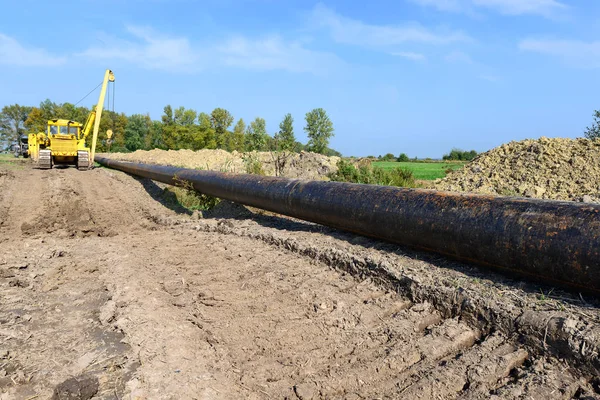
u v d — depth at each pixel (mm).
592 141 11742
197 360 3711
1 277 6273
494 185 11789
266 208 9070
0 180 17375
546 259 4234
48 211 11938
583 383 3215
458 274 4957
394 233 6004
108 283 5824
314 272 5816
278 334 4203
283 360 3768
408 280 4855
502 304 4043
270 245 7281
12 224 10625
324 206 7234
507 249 4570
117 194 15281
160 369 3539
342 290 5180
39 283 5992
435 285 4637
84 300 5336
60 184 16938
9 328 4441
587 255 3918
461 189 12328
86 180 18609
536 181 11086
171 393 3213
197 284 5684
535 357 3578
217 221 9594
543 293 4238
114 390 3340
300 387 3322
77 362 3762
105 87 26281
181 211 12594
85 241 8766
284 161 17984
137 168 18812
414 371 3512
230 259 6738
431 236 5445
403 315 4414
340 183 7406
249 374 3549
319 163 20141
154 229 10438
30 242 8688
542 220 4367
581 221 4086
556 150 11914
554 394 3094
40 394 3305
